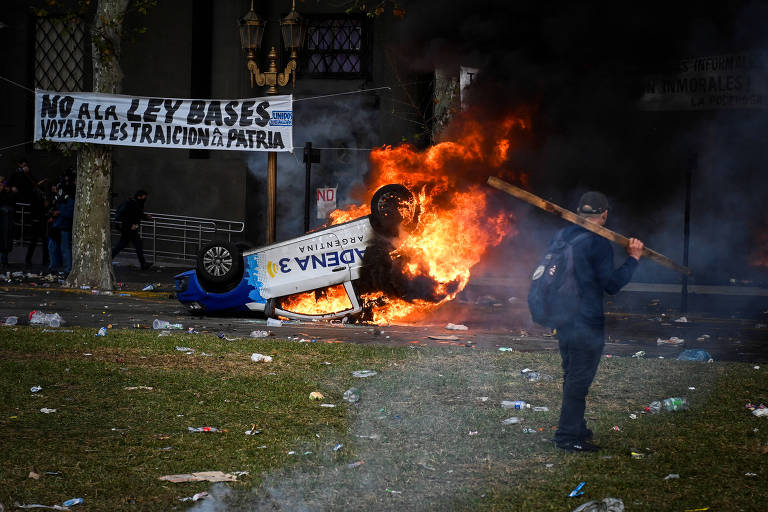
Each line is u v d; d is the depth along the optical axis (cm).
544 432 1060
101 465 908
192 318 2222
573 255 955
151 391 1267
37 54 4234
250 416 1134
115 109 2848
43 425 1062
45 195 3519
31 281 2975
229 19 4069
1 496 798
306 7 4012
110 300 2605
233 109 2802
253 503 806
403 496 829
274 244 2239
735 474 891
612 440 1023
